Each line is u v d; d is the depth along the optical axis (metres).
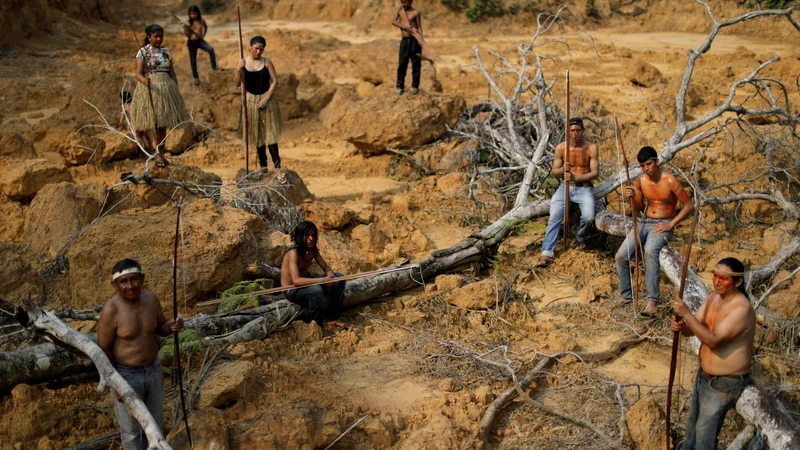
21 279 7.70
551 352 6.78
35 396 5.61
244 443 5.19
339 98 13.84
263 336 6.86
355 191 11.88
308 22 37.03
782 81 19.59
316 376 6.39
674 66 23.09
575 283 8.33
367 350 6.93
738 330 4.73
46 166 10.06
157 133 10.12
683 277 4.91
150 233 7.25
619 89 19.72
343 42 29.70
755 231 9.57
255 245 7.86
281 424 5.32
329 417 5.52
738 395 4.87
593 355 6.69
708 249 9.00
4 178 9.80
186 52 26.98
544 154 10.44
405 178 12.53
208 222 7.66
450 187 11.45
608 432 5.63
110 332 4.89
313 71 23.11
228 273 7.42
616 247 8.98
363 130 12.74
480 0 32.34
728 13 30.98
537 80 11.61
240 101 15.80
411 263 8.15
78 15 31.41
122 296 4.85
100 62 24.83
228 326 6.79
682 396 6.06
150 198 9.23
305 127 16.25
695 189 9.05
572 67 23.06
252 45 10.20
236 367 5.90
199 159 13.34
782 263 7.83
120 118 14.58
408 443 5.39
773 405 4.98
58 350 5.82
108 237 7.19
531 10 32.62
